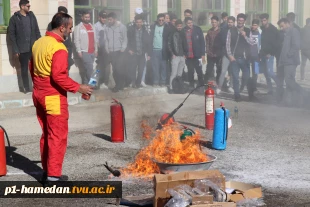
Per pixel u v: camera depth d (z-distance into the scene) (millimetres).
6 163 7883
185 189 5812
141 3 16812
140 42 14906
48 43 6516
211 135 9641
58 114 6598
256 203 6039
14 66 13758
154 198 5816
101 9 15766
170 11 17953
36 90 6660
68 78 6531
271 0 22141
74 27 14883
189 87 15703
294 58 13164
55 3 14375
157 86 15461
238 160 7941
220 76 14562
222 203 5625
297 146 8797
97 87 14664
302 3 23453
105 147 8773
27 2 13320
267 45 14289
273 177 7129
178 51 14992
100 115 11922
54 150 6660
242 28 13594
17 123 10930
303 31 15219
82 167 7613
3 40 13492
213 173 5984
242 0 20391
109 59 14461
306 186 6770
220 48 15234
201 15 18859
